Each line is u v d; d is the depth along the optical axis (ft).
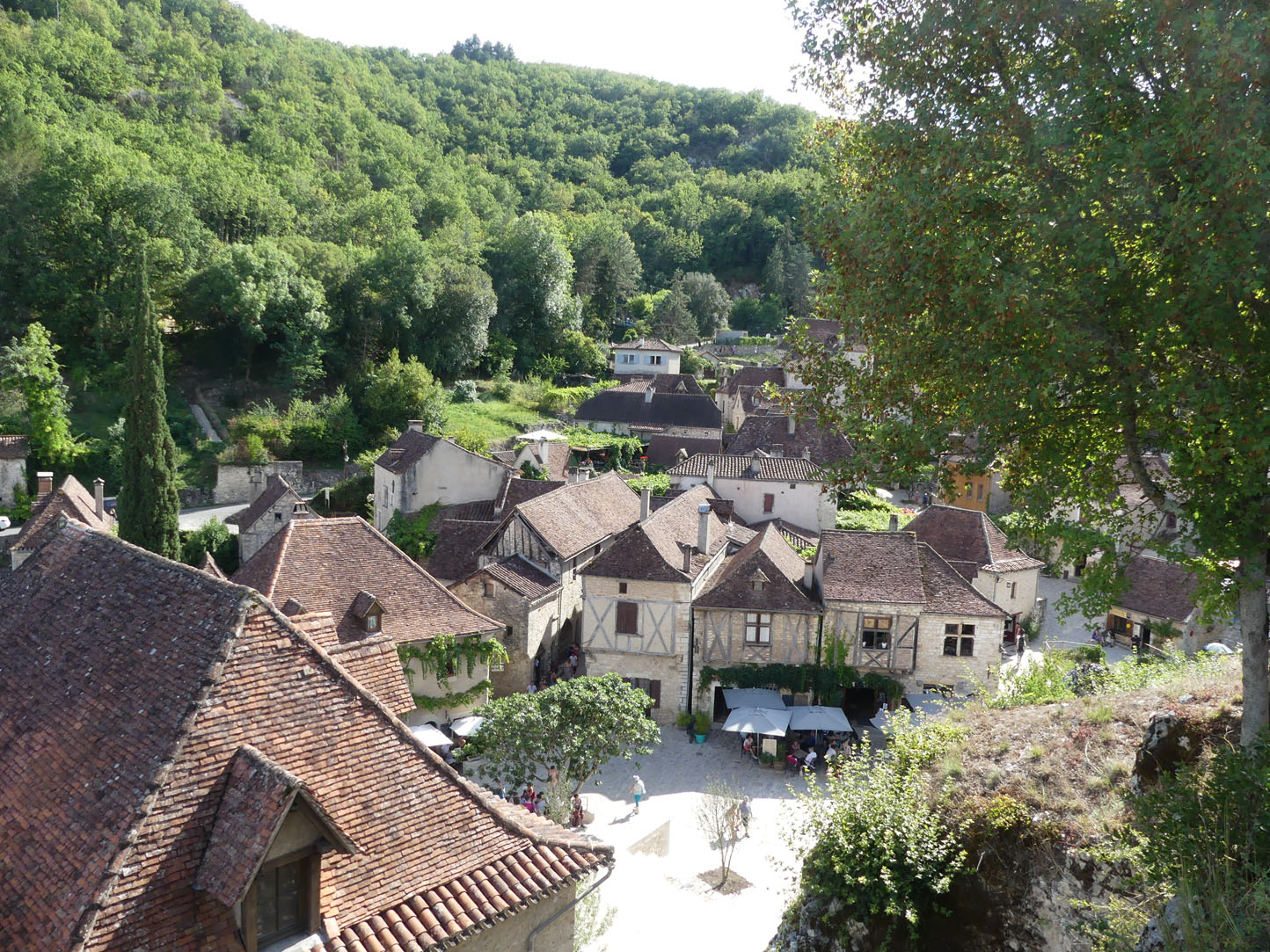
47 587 42.63
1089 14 32.07
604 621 107.96
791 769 95.91
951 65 37.09
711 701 107.24
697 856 77.87
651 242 455.63
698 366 318.04
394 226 328.08
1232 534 31.99
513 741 76.59
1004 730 49.14
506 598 105.70
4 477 181.16
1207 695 43.60
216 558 159.33
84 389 219.00
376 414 232.53
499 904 33.17
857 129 42.93
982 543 139.74
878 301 38.99
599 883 37.99
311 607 82.58
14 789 32.37
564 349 321.93
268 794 28.81
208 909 28.09
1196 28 29.01
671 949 63.82
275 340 252.83
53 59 318.86
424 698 88.17
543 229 324.19
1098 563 38.14
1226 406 29.43
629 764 97.30
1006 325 34.19
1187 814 29.76
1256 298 30.83
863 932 42.73
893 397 41.68
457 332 281.13
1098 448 39.24
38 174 226.17
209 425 228.22
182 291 240.94
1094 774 42.78
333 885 31.07
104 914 26.18
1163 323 31.45
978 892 41.50
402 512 163.94
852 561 108.58
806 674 105.50
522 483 152.05
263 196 289.53
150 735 31.27
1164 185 31.45
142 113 333.21
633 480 175.52
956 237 35.01
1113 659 128.77
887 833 42.11
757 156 598.75
